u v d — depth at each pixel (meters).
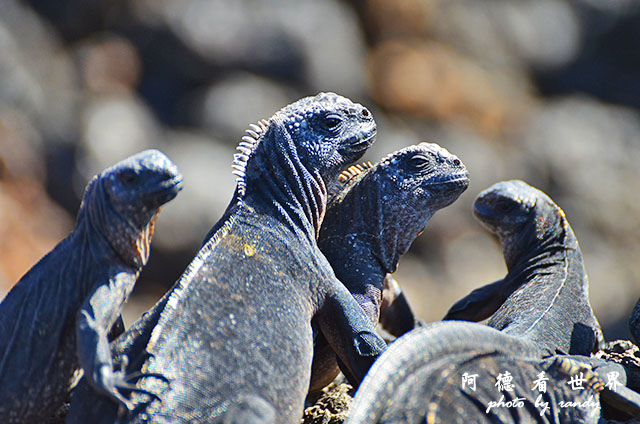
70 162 120.06
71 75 131.12
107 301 19.83
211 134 130.12
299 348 21.73
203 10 138.38
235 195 24.47
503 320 27.77
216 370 20.11
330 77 144.00
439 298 128.12
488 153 152.00
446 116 156.00
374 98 153.25
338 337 23.55
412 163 27.16
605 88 186.12
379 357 21.22
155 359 19.73
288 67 140.75
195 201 116.62
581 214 154.50
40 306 20.53
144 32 135.25
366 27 163.75
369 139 26.11
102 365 18.66
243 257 22.45
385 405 20.52
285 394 20.91
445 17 171.62
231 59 137.00
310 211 24.89
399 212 26.86
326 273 23.75
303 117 25.30
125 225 20.25
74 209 120.69
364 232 26.83
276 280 22.45
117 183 20.09
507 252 32.50
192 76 136.25
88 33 138.62
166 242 112.94
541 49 182.38
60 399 21.03
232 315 21.14
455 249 137.12
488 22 178.00
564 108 177.25
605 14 187.75
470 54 171.50
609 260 146.12
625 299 134.25
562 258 30.67
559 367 23.73
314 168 25.02
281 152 24.72
